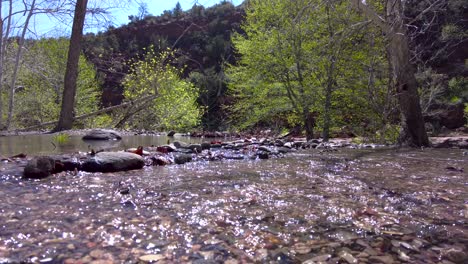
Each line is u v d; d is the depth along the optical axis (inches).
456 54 913.5
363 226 66.2
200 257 51.0
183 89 646.5
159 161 142.5
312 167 138.7
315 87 376.5
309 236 60.4
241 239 58.4
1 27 271.3
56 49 565.6
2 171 111.4
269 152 184.1
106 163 122.3
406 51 253.3
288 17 373.4
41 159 111.3
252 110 469.7
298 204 81.0
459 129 745.6
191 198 84.9
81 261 48.5
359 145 255.9
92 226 62.9
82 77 656.4
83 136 284.8
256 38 427.5
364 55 347.6
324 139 345.7
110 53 458.0
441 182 110.4
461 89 818.2
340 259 51.2
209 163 149.3
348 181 110.0
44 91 552.1
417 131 251.8
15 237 56.8
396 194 93.0
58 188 92.6
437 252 54.6
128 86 506.3
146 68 518.0
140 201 80.9
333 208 78.2
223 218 69.4
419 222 69.4
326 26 361.4
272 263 49.5
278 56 395.2
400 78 256.1
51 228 61.4
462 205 82.7
